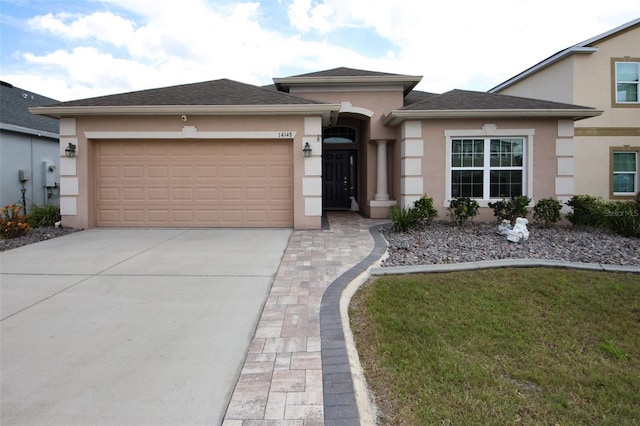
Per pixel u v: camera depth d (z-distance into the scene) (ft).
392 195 41.37
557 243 24.26
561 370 10.11
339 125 47.32
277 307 14.39
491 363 10.40
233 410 8.27
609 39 44.27
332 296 15.37
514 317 13.44
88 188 32.12
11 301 15.06
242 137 31.94
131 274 18.79
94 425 7.79
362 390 9.05
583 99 44.42
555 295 15.40
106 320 13.24
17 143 41.68
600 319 13.37
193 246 25.17
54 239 27.71
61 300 15.19
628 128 44.70
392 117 34.60
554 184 34.27
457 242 24.63
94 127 31.91
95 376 9.66
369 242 26.03
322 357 10.56
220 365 10.20
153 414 8.14
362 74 41.11
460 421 8.00
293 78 39.32
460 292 15.69
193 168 32.76
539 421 8.08
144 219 32.99
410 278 17.60
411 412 8.27
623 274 18.07
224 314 13.75
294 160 32.07
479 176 34.71
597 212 29.66
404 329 12.38
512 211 29.86
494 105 34.30
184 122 31.94
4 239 27.20
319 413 8.12
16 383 9.31
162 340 11.72
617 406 8.64
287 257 22.09
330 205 49.14
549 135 34.12
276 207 32.91
